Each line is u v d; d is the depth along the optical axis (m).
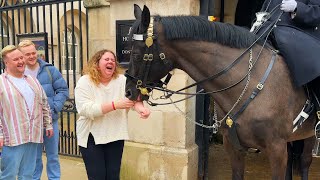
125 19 4.45
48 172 4.31
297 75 2.63
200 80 2.66
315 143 3.64
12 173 3.54
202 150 4.47
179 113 4.20
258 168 5.25
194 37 2.55
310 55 2.64
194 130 4.42
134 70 2.58
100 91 3.19
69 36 9.89
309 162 3.84
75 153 5.68
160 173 4.32
